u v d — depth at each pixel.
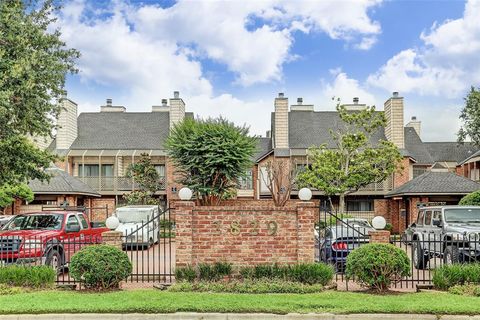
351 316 9.05
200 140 13.64
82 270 11.09
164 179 39.56
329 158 32.03
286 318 9.04
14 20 15.55
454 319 9.02
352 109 44.78
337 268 13.49
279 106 39.22
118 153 39.50
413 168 42.47
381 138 40.88
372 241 12.13
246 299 9.95
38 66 15.95
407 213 34.34
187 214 11.96
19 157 17.06
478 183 32.06
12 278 11.45
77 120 42.38
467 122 32.75
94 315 9.11
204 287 10.94
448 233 14.18
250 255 12.00
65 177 34.06
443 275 11.35
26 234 13.52
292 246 12.02
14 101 15.28
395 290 11.39
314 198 38.53
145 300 9.81
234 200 14.90
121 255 11.43
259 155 40.31
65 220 15.46
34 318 9.04
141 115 44.19
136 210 25.05
